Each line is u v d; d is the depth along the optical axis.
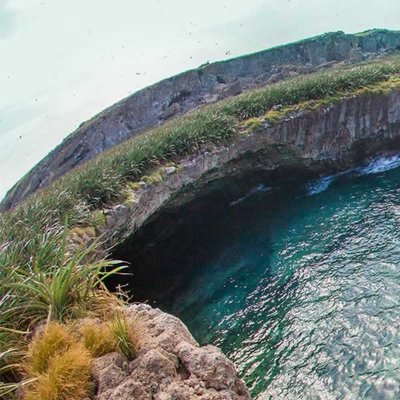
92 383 3.89
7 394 4.17
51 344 4.35
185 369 4.09
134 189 14.99
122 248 14.98
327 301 11.37
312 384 8.62
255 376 9.29
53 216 11.58
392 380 8.09
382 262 12.60
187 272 15.55
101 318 5.26
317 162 21.70
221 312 12.20
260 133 19.70
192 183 17.69
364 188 19.77
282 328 10.71
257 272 14.15
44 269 6.61
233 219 19.62
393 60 33.22
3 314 5.26
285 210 19.52
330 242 14.94
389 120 22.08
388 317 9.99
